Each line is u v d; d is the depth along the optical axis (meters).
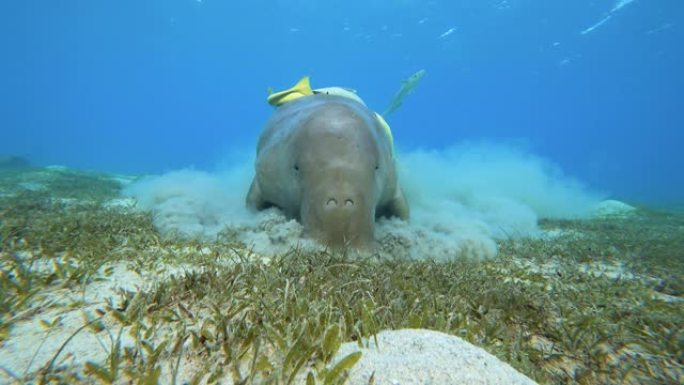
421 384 1.50
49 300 2.26
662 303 3.21
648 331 2.71
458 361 1.64
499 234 6.01
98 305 2.19
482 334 2.27
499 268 3.82
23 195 6.60
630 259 4.84
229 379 1.61
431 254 3.99
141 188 8.55
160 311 2.12
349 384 1.51
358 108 4.84
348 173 3.69
